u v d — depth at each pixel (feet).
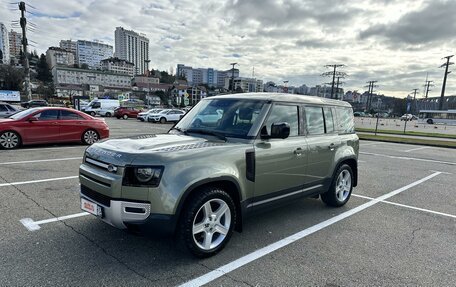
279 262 11.34
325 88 271.08
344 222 15.71
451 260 11.91
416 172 30.45
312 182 15.66
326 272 10.75
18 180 21.07
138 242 12.30
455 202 20.06
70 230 13.24
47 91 301.22
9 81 233.55
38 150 33.83
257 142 12.70
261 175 12.75
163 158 10.21
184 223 10.52
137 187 9.94
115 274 10.02
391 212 17.58
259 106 13.64
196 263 10.95
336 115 17.79
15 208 15.66
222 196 11.43
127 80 477.36
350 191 18.80
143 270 10.32
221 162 11.32
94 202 10.98
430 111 198.70
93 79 444.96
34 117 34.94
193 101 305.32
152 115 99.09
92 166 11.34
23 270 10.05
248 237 13.43
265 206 13.32
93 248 11.69
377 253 12.33
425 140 71.10
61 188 19.42
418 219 16.53
